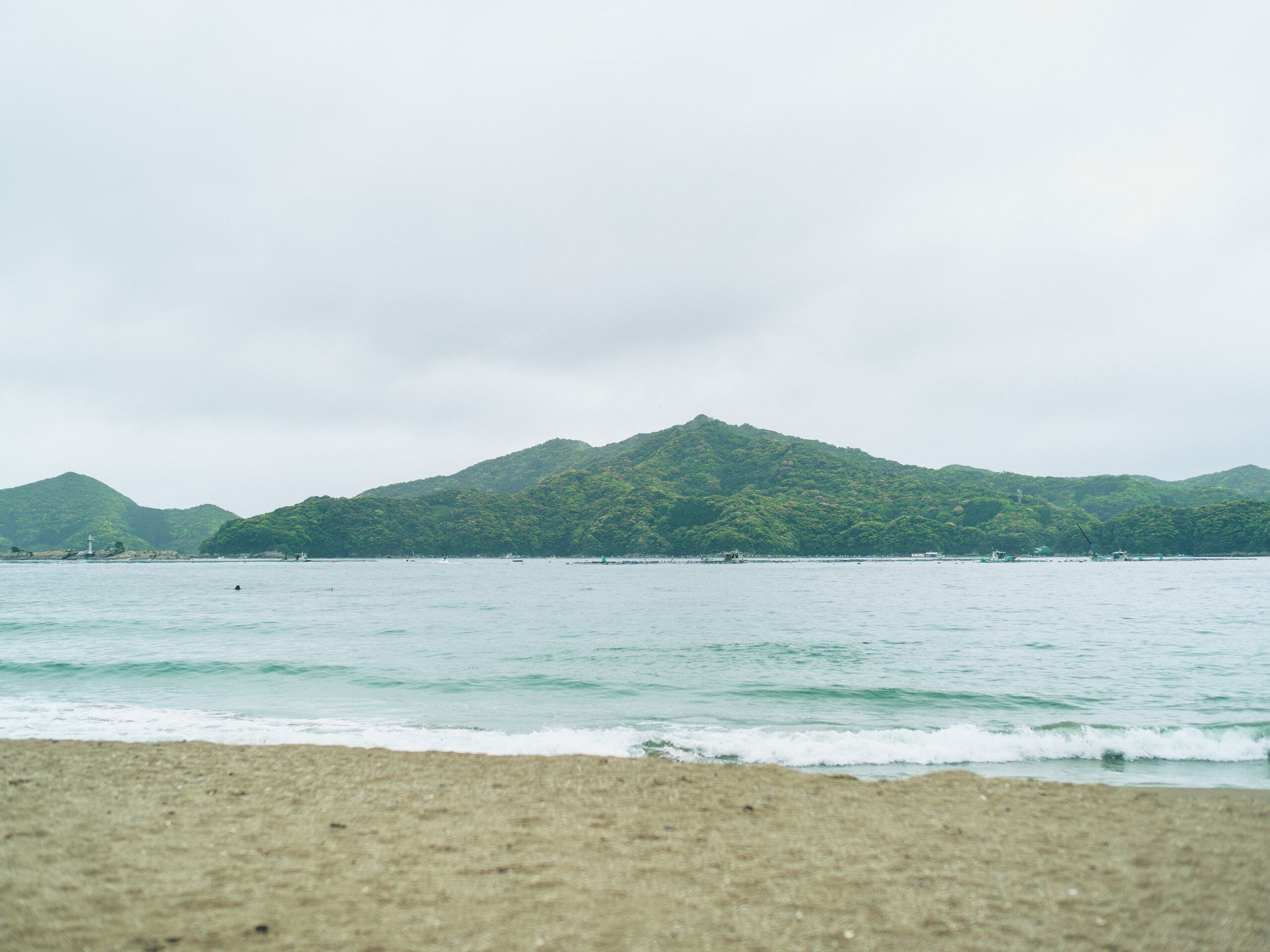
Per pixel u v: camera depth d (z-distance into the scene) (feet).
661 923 16.80
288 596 235.20
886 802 28.09
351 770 32.63
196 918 16.67
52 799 27.25
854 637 104.42
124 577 447.42
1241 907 18.08
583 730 45.14
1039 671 71.51
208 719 49.06
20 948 14.90
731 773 32.94
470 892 18.58
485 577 410.72
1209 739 41.50
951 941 16.06
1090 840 23.57
